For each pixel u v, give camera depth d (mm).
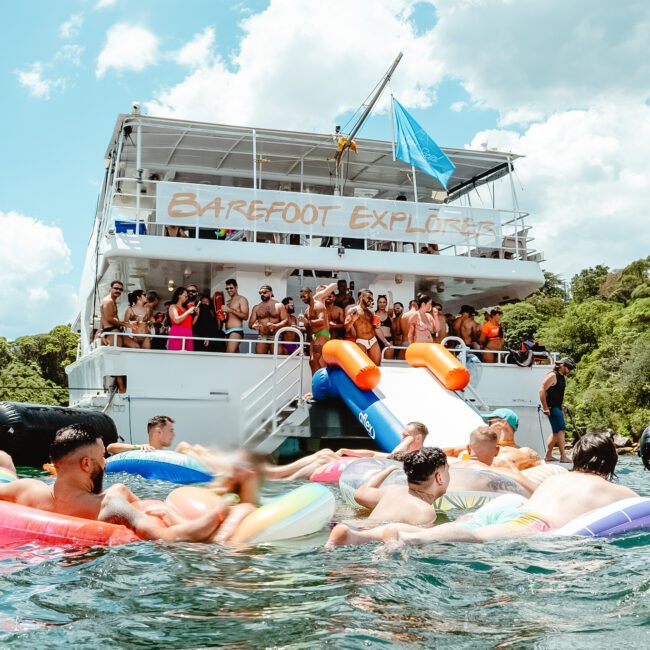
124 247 12258
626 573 3623
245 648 2584
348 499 6312
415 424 7930
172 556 4016
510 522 4668
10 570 3705
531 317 48469
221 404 11766
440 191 17984
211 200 12742
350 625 2840
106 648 2586
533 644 2609
